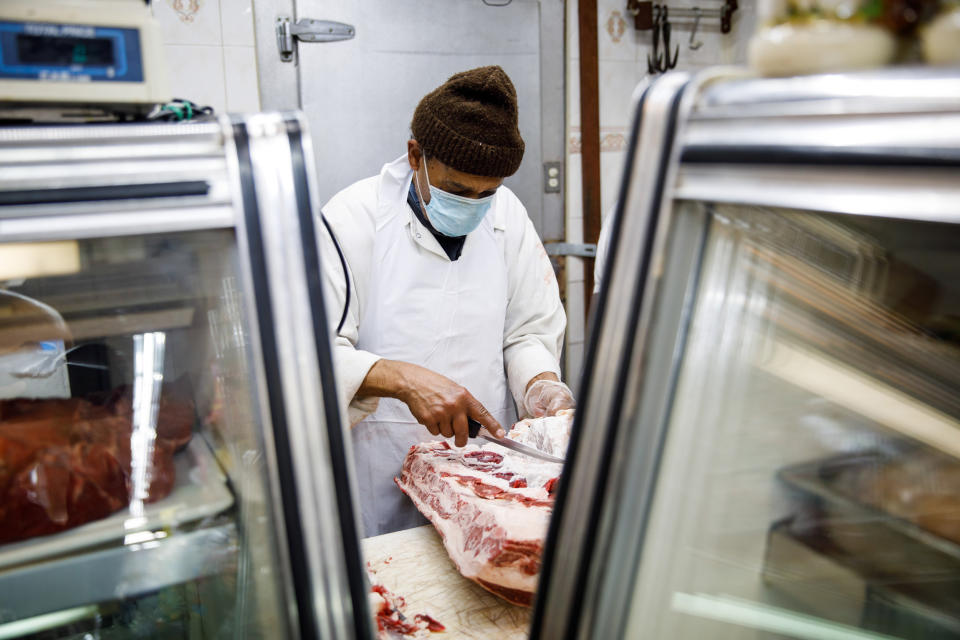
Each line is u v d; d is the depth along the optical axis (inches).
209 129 28.7
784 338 29.8
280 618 28.2
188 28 101.3
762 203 23.1
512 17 118.6
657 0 129.7
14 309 30.8
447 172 66.6
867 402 30.7
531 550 44.8
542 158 125.8
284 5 105.2
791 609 31.9
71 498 31.4
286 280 28.0
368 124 112.6
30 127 27.0
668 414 28.4
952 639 28.7
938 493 29.5
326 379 28.2
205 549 32.7
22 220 26.0
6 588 30.2
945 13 21.1
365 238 76.4
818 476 31.4
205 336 32.0
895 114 19.7
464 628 45.1
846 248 29.2
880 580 30.5
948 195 18.6
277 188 28.6
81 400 33.6
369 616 28.4
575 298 132.6
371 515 78.0
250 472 30.3
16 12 28.1
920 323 30.0
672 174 26.6
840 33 22.5
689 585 30.6
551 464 61.3
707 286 27.8
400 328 77.0
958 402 29.6
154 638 33.3
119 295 31.1
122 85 30.1
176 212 27.4
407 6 111.5
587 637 29.5
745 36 134.5
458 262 78.2
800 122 22.2
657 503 29.2
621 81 129.8
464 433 65.0
